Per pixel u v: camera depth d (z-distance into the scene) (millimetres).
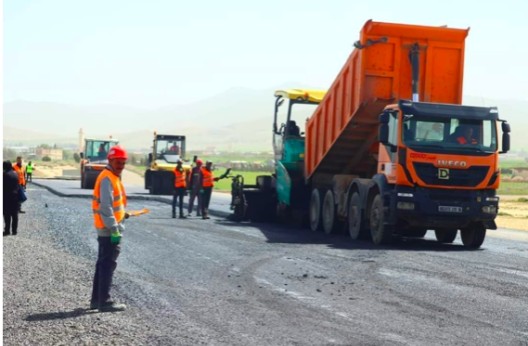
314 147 23641
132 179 77562
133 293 11281
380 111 20281
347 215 20844
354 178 21562
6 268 13328
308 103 25031
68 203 33938
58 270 13336
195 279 12711
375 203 19125
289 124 25094
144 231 21219
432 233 24297
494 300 11062
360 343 8281
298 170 24969
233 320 9438
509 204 52500
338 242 19359
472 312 10148
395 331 8898
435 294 11469
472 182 18156
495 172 18266
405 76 20141
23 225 22078
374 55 19938
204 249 17125
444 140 18172
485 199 18281
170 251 16656
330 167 23234
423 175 18000
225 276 13055
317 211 23172
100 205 9891
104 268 10023
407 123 18109
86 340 8375
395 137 18219
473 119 18297
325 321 9422
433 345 8250
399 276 13211
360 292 11555
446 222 18281
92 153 51312
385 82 20047
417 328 9086
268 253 16469
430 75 20234
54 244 17469
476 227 18906
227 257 15703
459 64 20375
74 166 138000
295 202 24812
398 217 18266
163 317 9609
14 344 8227
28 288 11523
